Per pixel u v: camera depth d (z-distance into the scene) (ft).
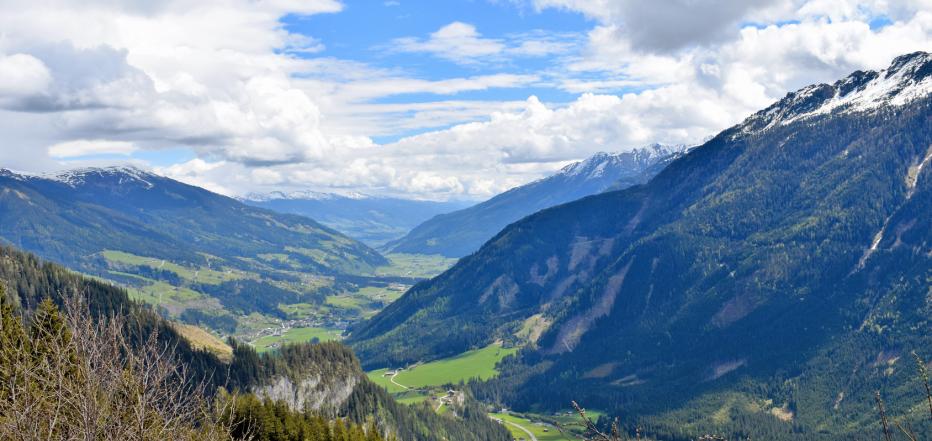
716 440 70.74
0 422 65.67
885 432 51.70
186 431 72.79
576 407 59.67
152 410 70.13
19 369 68.80
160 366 74.38
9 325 72.54
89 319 73.05
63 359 69.56
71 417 67.41
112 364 70.85
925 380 49.73
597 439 57.36
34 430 66.13
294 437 391.65
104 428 67.31
